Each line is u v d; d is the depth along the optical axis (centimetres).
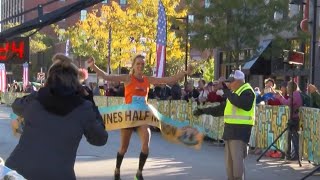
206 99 1661
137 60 866
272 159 1280
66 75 424
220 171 1063
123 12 4281
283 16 2420
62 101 414
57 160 402
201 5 2422
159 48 2094
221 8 2323
